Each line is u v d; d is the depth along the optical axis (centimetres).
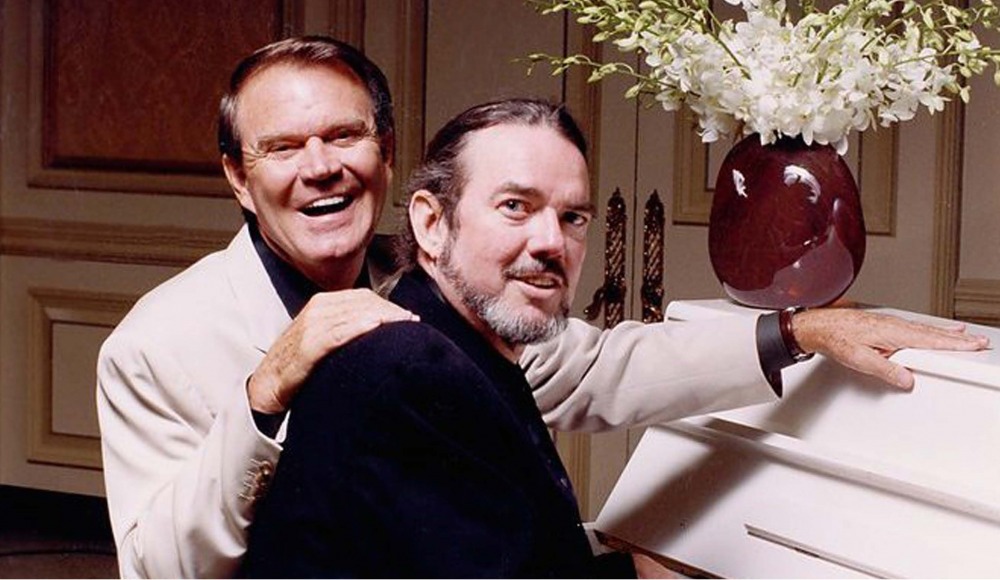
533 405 155
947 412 166
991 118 321
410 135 393
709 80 194
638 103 366
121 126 430
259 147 192
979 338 175
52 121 435
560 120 149
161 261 427
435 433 133
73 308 437
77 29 433
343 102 193
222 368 186
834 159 198
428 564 130
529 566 137
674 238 364
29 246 439
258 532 139
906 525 161
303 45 196
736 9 345
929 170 327
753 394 190
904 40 195
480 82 386
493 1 383
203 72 423
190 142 425
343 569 132
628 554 209
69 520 443
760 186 199
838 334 179
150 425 183
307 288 198
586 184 148
